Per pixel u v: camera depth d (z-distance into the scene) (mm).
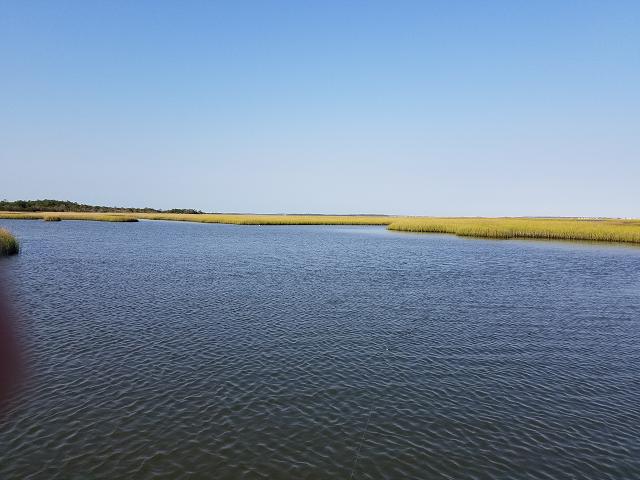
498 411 10461
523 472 8094
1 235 39000
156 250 45344
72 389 10938
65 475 7594
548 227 74750
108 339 14875
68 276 27328
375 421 9828
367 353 14250
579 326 18078
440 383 12023
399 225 95688
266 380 11898
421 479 7820
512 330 17328
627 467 8289
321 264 36312
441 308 20906
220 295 22656
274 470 7961
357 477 7828
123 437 8859
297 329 16781
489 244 60125
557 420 10086
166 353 13727
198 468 7949
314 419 9852
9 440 8602
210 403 10445
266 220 133500
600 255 46969
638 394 11562
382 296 23406
